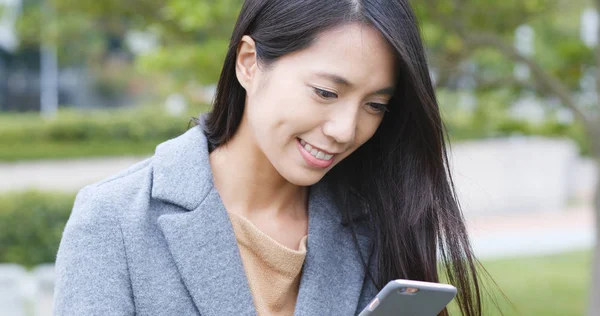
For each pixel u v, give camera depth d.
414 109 1.66
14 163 13.08
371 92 1.52
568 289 8.16
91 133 14.33
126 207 1.60
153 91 16.25
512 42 6.01
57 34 8.45
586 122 5.13
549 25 6.29
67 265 1.55
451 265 1.77
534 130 6.31
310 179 1.57
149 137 14.58
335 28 1.48
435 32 5.34
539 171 13.65
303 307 1.66
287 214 1.76
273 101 1.53
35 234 8.38
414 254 1.76
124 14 6.29
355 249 1.79
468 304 1.78
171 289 1.57
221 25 5.20
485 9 5.33
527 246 10.44
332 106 1.51
